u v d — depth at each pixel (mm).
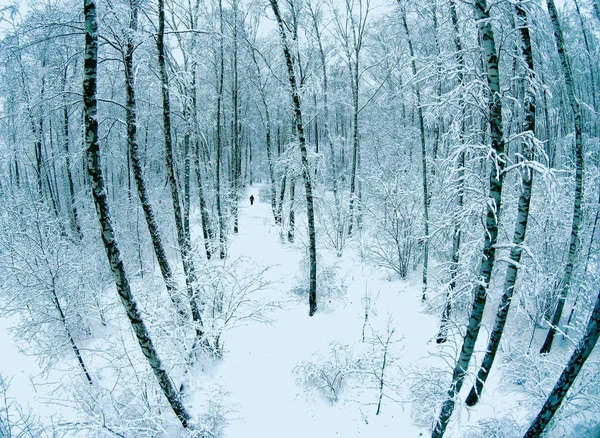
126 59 6594
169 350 7148
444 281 8680
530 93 5230
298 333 8844
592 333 4164
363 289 10844
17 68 7516
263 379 7418
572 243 6977
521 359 6789
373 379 6891
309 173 9695
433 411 5773
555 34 6434
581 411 5504
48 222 9125
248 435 6215
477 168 7090
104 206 4766
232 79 19094
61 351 7793
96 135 4645
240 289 8633
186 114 10883
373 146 23500
